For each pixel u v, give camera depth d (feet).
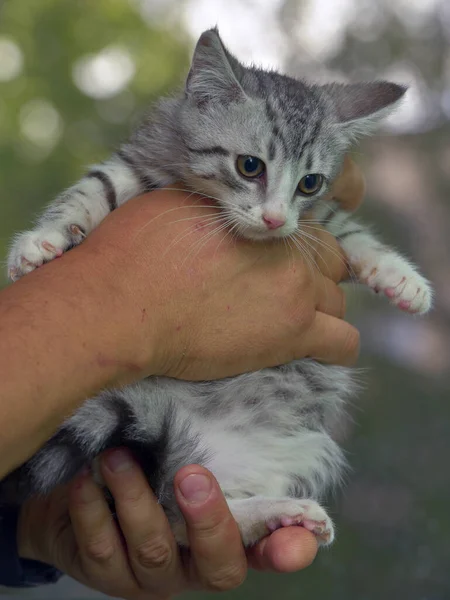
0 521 1.65
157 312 1.44
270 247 1.66
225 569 1.46
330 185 1.92
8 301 1.34
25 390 1.27
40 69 5.15
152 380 1.58
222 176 1.78
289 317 1.60
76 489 1.47
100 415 1.41
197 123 1.83
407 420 2.72
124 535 1.48
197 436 1.59
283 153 1.78
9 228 4.58
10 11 5.13
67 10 5.13
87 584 1.63
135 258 1.47
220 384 1.64
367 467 2.58
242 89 1.80
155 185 1.85
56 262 1.45
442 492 2.55
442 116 3.05
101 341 1.36
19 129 5.16
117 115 4.93
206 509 1.41
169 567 1.50
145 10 5.15
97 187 1.80
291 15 3.12
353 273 1.93
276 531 1.48
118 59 5.11
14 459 1.27
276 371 1.70
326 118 1.89
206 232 1.59
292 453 1.73
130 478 1.45
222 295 1.54
